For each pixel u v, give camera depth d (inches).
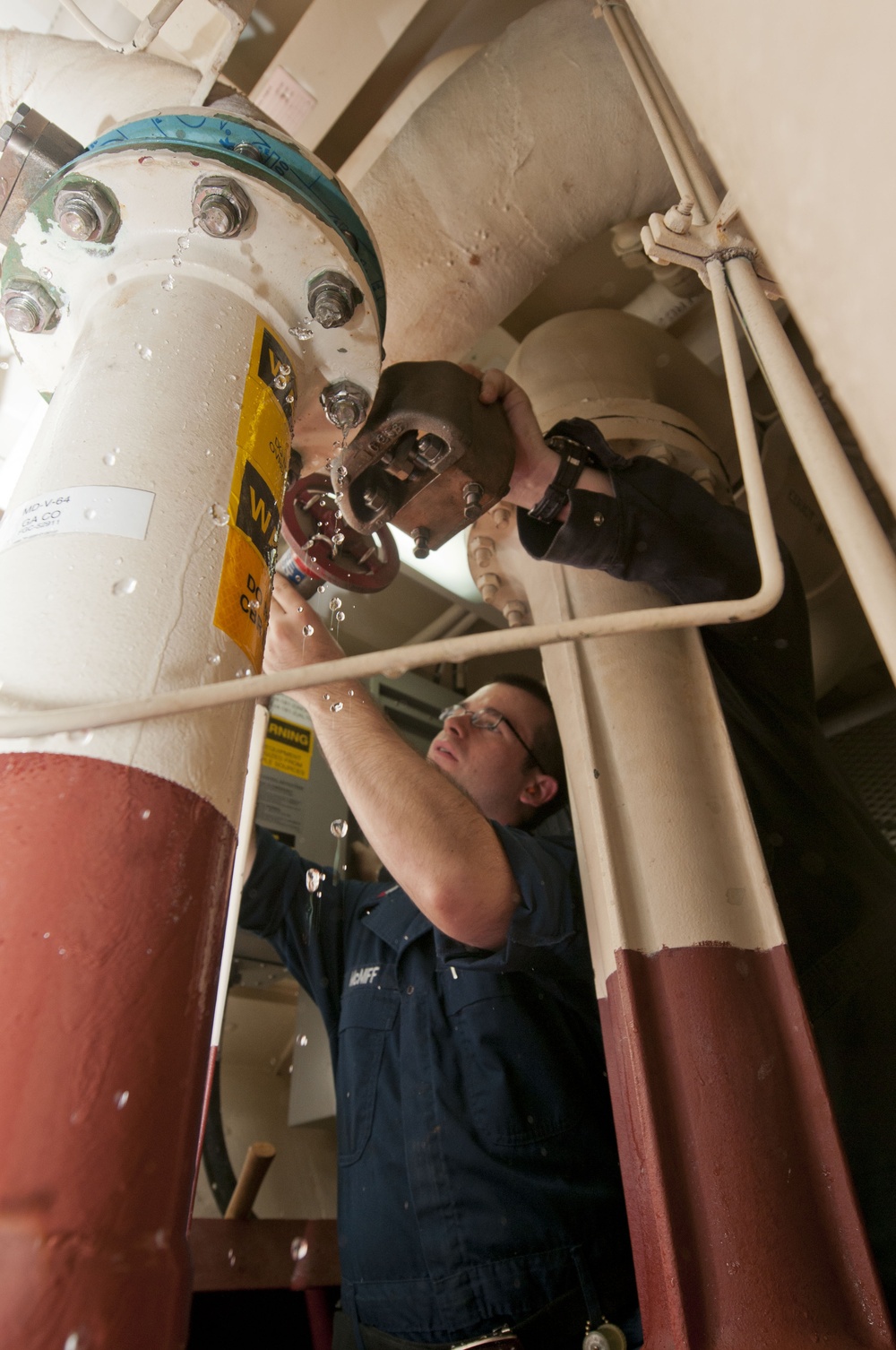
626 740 42.1
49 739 19.2
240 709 23.5
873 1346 28.0
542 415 59.8
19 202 32.9
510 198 51.7
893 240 14.3
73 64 42.1
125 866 18.3
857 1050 39.0
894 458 15.5
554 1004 49.1
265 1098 77.6
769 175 18.5
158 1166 16.4
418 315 54.9
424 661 19.4
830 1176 31.4
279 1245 58.6
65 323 30.6
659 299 73.0
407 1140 44.4
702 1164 31.8
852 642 78.2
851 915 42.5
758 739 46.8
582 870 42.8
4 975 16.4
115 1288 14.6
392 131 57.9
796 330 63.8
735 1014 34.5
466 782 63.5
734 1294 29.3
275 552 27.4
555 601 50.4
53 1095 15.6
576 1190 42.2
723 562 43.9
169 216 28.5
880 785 82.5
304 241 29.0
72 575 21.7
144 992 17.3
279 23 53.9
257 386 28.1
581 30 48.7
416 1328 40.4
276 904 60.3
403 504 41.2
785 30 16.8
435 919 44.6
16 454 61.8
